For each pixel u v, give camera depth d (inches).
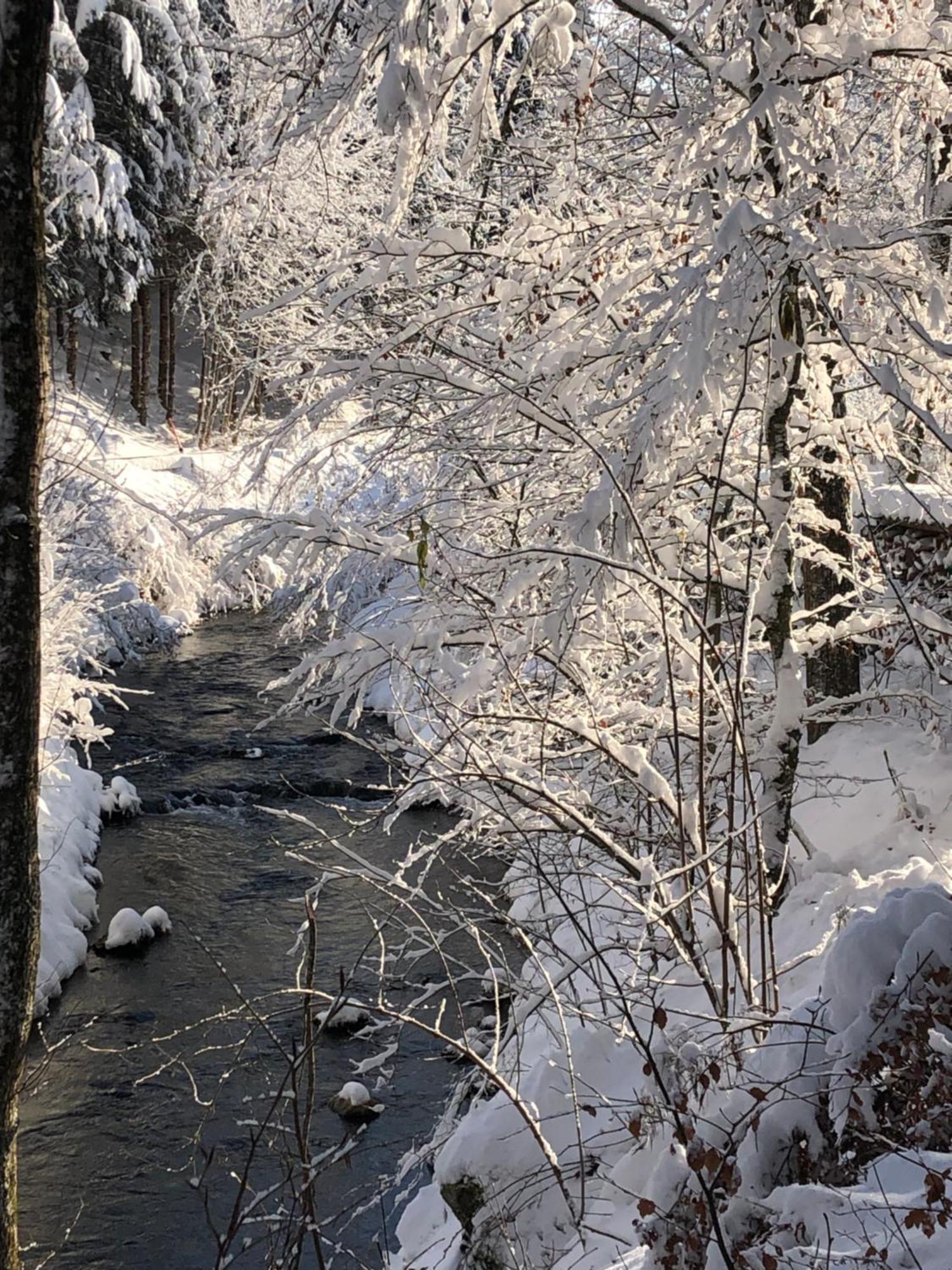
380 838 470.0
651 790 200.1
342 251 298.2
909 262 249.9
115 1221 265.4
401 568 303.4
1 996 133.6
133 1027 347.6
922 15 249.0
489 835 236.1
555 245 267.7
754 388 257.9
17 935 134.0
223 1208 267.6
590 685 235.1
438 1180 203.2
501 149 338.0
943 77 262.5
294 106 232.1
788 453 252.7
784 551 251.3
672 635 207.9
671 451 235.9
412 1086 304.0
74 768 526.3
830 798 328.8
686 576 261.6
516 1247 183.9
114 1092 313.6
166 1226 263.3
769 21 229.5
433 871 412.5
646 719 235.9
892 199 293.0
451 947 358.6
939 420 282.8
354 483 295.9
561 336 264.4
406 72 197.6
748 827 177.0
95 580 663.1
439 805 501.7
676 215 257.1
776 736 248.7
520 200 351.3
